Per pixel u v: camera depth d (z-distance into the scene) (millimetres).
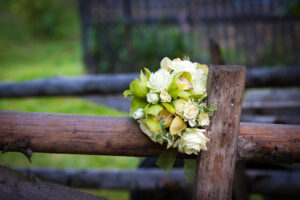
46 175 2760
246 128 1293
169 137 1162
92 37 6082
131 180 2719
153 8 6422
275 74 3465
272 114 3139
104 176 2748
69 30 11844
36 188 1323
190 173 1344
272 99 3529
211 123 1218
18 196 1294
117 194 3730
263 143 1275
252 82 3529
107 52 6156
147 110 1167
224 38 6281
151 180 2693
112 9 6184
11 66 8289
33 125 1258
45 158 4277
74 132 1260
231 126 1223
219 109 1207
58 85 3719
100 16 6113
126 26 6039
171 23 6055
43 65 8422
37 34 11508
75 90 3723
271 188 2588
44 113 1295
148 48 6008
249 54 6219
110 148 1271
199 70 1258
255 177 2592
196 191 1278
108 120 1286
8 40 10797
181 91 1186
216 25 6129
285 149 1272
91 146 1266
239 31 6168
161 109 1163
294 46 6062
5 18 12719
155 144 1264
